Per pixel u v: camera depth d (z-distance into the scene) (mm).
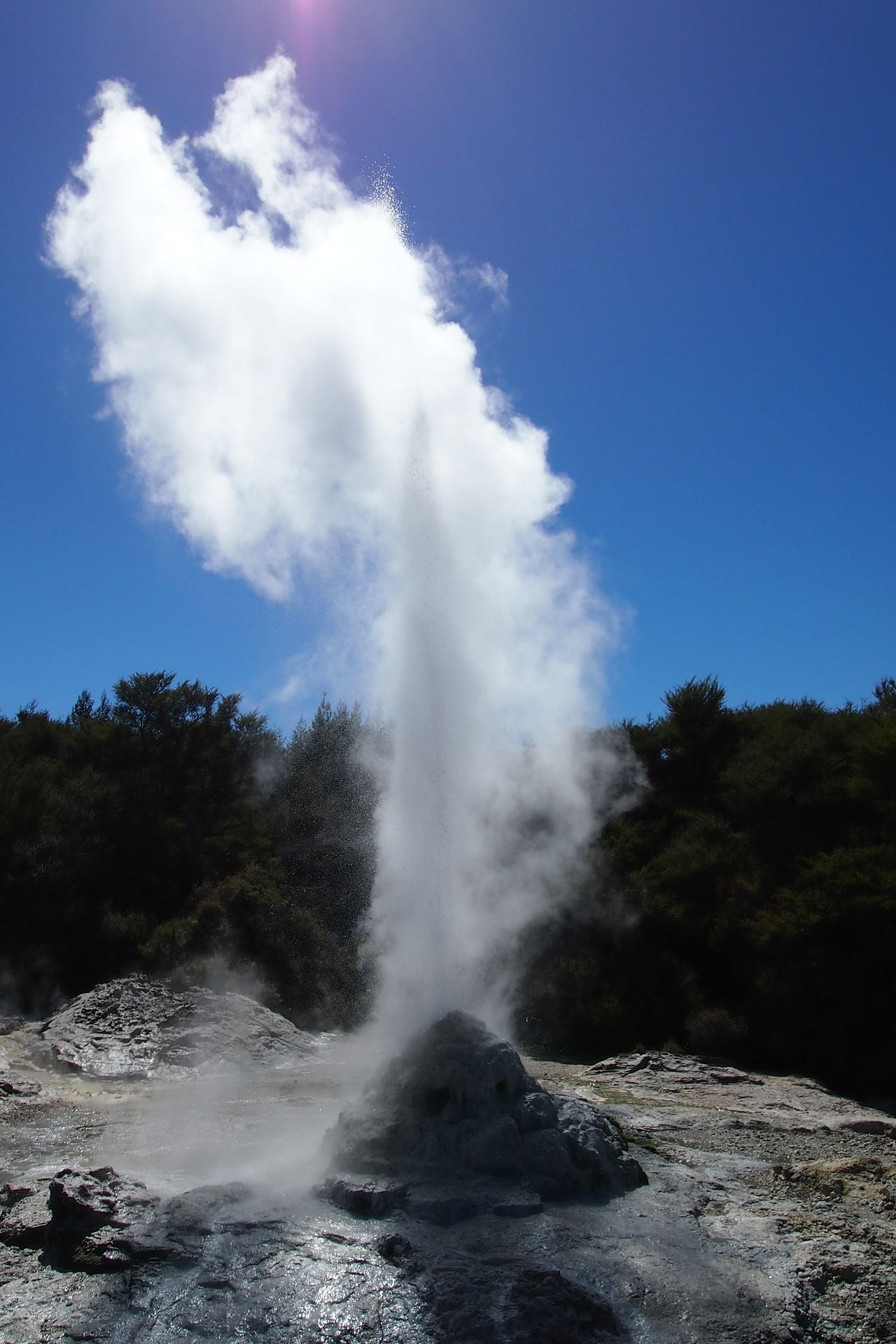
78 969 18469
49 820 20016
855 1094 14086
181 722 23797
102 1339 5074
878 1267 6176
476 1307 5215
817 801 17641
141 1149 8555
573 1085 12508
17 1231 6406
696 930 17219
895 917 14953
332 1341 5004
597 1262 5867
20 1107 10414
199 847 22250
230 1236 5949
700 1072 13750
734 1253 6227
